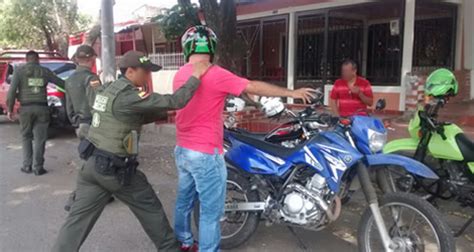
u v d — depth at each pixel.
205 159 3.51
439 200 5.54
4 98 12.18
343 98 6.06
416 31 12.55
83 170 3.49
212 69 3.46
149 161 7.86
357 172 3.82
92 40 13.14
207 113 3.49
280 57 15.12
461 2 12.62
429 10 12.44
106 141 3.44
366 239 3.79
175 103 3.30
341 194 4.02
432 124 4.47
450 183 4.49
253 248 4.40
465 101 12.45
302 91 3.61
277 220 4.04
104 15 8.16
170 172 7.18
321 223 3.88
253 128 7.44
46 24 21.84
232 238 4.25
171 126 10.37
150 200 3.76
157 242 3.87
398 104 11.59
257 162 4.05
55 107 9.84
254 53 15.91
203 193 3.59
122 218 5.16
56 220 5.16
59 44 21.22
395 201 3.61
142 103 3.34
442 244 3.36
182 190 3.94
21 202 5.80
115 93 3.42
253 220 4.21
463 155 4.31
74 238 3.49
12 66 12.06
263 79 15.63
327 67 13.33
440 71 4.55
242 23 16.11
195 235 4.53
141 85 3.62
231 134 4.27
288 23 14.31
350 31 13.38
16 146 9.62
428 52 12.71
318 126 3.94
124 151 3.46
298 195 3.87
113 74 8.30
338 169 3.72
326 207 3.79
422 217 3.53
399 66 11.69
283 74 15.00
